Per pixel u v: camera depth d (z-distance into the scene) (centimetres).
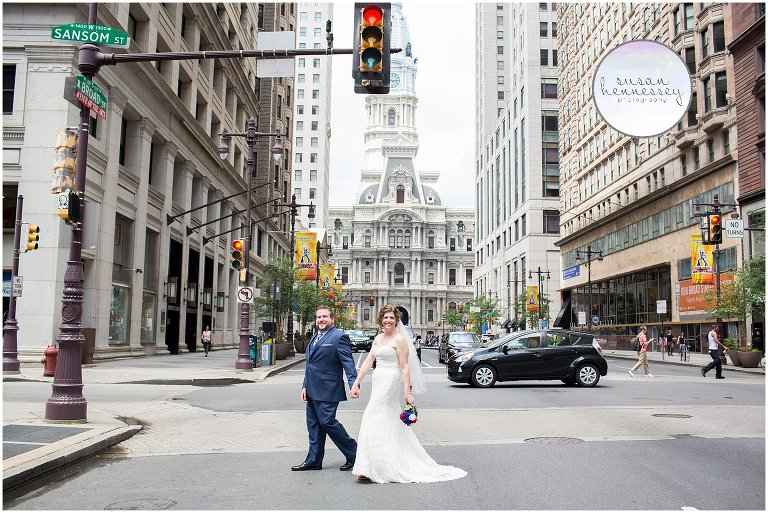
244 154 5338
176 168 3694
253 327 5656
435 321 12850
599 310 6281
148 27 2916
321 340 769
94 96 1084
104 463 817
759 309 3161
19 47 2214
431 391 1741
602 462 799
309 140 12356
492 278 10038
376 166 16788
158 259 3247
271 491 666
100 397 1529
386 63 1056
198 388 1819
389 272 13038
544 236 7762
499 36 11381
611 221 5875
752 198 3681
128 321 2869
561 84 7494
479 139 11781
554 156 7919
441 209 13312
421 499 629
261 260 5969
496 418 1198
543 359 1861
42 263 2138
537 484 687
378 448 702
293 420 1195
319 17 12619
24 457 764
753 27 3653
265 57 1158
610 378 2297
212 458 848
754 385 1995
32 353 2091
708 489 665
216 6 4306
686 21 4456
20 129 2186
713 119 4091
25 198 2159
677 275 4591
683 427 1087
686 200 4494
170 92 3158
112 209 2602
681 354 3725
